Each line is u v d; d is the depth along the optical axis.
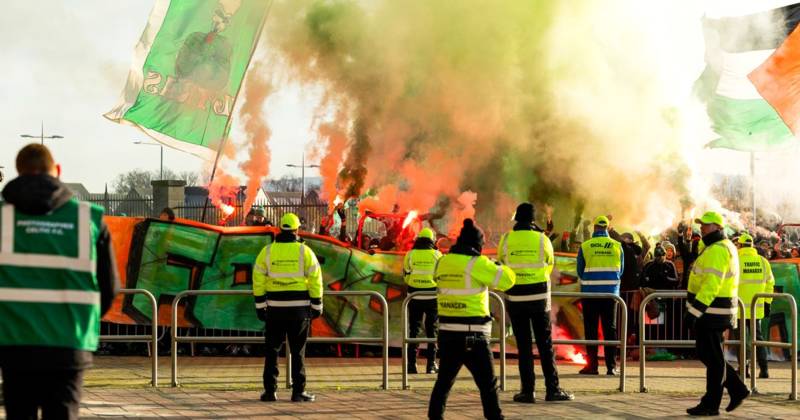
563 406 10.97
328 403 11.15
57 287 5.34
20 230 5.32
